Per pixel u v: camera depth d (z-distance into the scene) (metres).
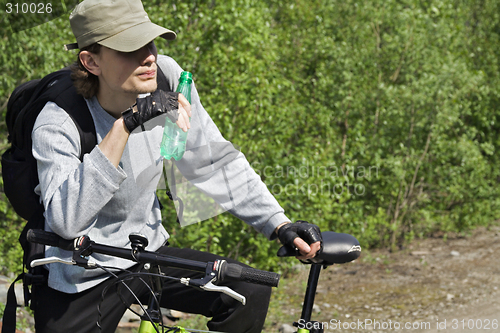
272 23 6.91
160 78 2.02
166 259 1.48
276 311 4.75
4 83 4.89
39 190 1.81
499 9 8.77
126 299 1.95
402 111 6.72
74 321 1.86
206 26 5.19
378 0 7.26
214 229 5.08
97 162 1.56
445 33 7.31
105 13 1.67
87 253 1.52
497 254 6.27
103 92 1.78
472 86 6.94
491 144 7.86
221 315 1.96
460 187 6.98
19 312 3.82
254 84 5.32
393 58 7.09
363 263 6.20
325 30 7.07
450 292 5.19
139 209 1.94
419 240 6.98
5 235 4.72
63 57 5.05
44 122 1.72
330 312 4.79
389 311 4.77
